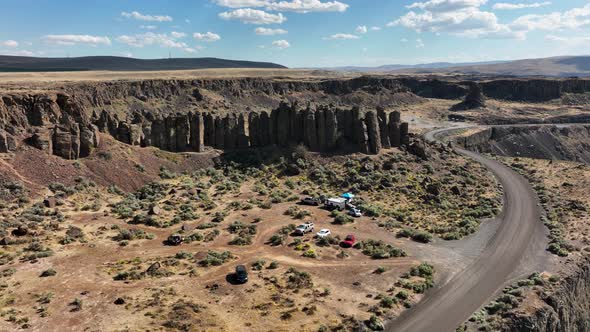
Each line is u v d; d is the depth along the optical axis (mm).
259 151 111062
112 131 101312
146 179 91125
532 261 63812
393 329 45219
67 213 71375
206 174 100188
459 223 79000
